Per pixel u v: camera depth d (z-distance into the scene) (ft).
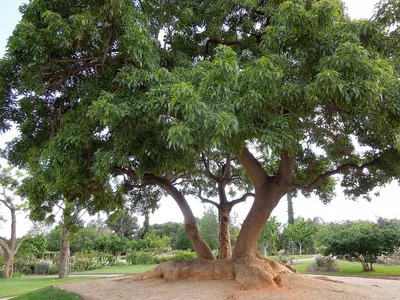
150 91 19.45
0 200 82.58
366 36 19.65
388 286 30.12
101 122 18.94
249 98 15.99
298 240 118.32
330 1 17.43
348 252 55.26
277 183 28.04
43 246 123.95
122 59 21.85
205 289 24.59
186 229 32.78
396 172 28.02
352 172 34.55
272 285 24.17
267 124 16.97
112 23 20.51
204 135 15.38
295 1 19.24
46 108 25.61
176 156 22.65
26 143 26.81
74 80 23.34
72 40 18.90
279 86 17.92
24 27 18.08
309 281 27.37
